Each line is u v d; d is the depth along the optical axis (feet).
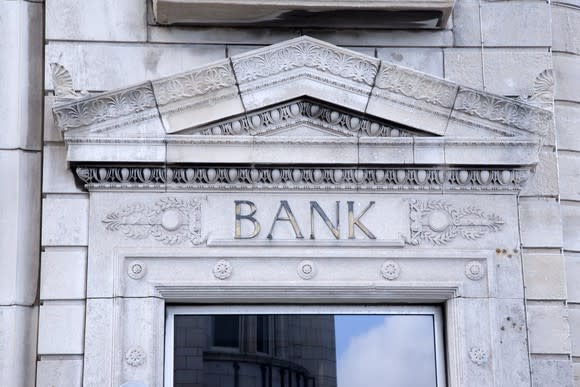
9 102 48.01
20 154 47.47
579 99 51.85
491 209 46.91
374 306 47.03
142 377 44.45
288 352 46.42
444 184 46.80
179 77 46.19
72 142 45.52
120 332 44.75
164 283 45.42
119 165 45.83
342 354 46.62
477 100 46.75
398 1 47.73
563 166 50.44
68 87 46.50
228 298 45.93
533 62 49.55
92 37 48.19
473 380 45.24
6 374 45.09
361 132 46.91
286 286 45.68
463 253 46.32
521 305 46.06
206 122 46.19
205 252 45.70
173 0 47.01
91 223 45.78
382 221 46.44
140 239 45.78
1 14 48.96
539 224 47.67
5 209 46.80
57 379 44.45
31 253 46.73
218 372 45.91
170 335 45.98
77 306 45.16
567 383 46.19
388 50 49.19
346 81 46.65
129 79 47.98
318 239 46.09
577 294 49.19
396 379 46.50
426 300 46.65
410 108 46.75
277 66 46.62
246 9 47.67
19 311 45.85
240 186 46.24
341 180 46.42
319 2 47.52
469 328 45.73
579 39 53.01
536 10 50.06
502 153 46.62
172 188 46.24
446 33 49.52
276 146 46.03
